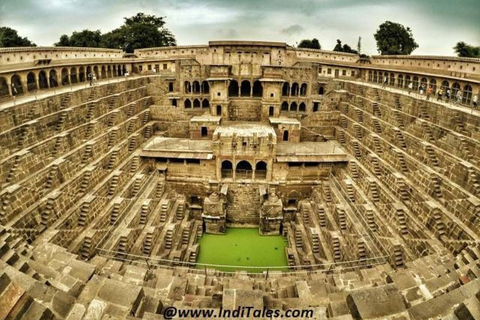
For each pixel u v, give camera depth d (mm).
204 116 49094
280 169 40281
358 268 25938
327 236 32500
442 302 12695
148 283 20672
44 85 42875
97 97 41188
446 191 27094
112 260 24750
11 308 11062
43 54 44250
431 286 16594
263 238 37875
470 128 29516
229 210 40719
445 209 26266
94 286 15234
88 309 12523
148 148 41750
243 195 40469
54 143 29906
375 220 30703
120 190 34844
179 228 35531
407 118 36906
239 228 40438
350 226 31406
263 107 48531
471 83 36188
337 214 33344
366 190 34438
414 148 33344
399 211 28625
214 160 40094
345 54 69188
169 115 52219
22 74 36656
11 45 66125
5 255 16031
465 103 37719
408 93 42812
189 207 41219
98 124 37031
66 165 29281
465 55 69312
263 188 39188
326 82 55688
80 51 53281
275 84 47406
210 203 37406
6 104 29406
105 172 34469
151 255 29734
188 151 40219
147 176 39250
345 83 55781
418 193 28781
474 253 19891
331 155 40312
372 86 49344
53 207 25609
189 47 70188
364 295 13148
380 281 22328
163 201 37156
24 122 29375
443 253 23188
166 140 46188
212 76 48625
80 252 25422
